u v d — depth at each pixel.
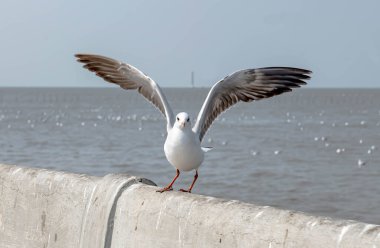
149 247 5.15
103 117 84.81
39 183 6.42
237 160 36.59
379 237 3.68
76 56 6.28
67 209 6.06
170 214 5.01
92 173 31.66
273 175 30.36
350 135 57.22
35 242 6.40
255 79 6.02
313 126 70.75
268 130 63.97
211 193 25.73
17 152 40.56
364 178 29.55
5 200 6.81
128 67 6.09
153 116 90.88
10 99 194.38
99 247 5.59
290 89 6.05
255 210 4.46
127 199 5.43
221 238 4.56
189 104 158.25
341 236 3.86
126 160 36.22
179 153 5.60
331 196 24.75
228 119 84.94
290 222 4.18
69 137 52.62
